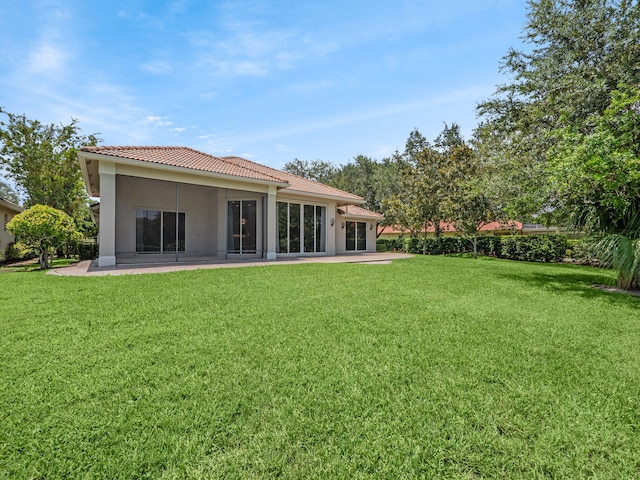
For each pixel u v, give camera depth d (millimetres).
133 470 1986
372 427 2436
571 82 10453
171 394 2822
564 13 11945
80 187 23094
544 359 3750
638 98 7738
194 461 2072
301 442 2268
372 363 3533
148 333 4332
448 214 22891
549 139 11094
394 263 14672
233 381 3070
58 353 3656
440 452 2189
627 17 10422
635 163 7523
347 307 5875
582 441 2326
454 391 2969
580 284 9781
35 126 21438
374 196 39094
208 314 5281
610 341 4445
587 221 9672
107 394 2811
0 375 3113
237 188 14055
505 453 2191
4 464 2016
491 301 6742
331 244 19031
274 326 4715
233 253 16203
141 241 16109
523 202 10531
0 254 16125
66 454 2104
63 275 9070
